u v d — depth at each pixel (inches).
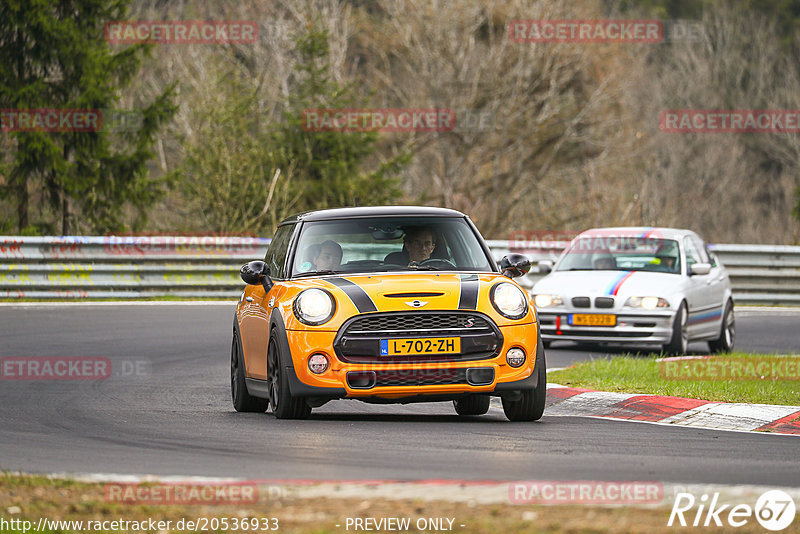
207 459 1086.4
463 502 847.7
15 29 4328.3
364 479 962.1
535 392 1353.3
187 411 1510.8
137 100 6692.9
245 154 4783.5
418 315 1310.3
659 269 2434.8
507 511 818.2
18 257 3048.7
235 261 3312.0
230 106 4916.3
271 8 7278.5
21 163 4315.9
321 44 5674.2
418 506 834.8
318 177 5442.9
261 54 6801.2
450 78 7165.4
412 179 7377.0
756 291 3538.4
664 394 1558.8
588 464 1047.6
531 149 7445.9
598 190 7101.4
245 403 1517.0
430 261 1435.8
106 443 1207.6
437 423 1354.6
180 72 6412.4
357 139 5506.9
